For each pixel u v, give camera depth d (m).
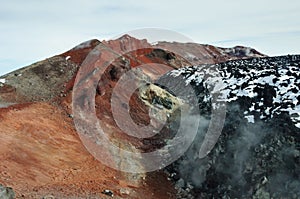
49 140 17.08
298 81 20.14
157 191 17.41
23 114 18.36
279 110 18.47
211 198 17.42
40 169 15.11
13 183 13.59
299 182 15.62
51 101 20.83
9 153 15.20
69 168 15.90
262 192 16.22
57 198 13.31
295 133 16.94
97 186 15.42
